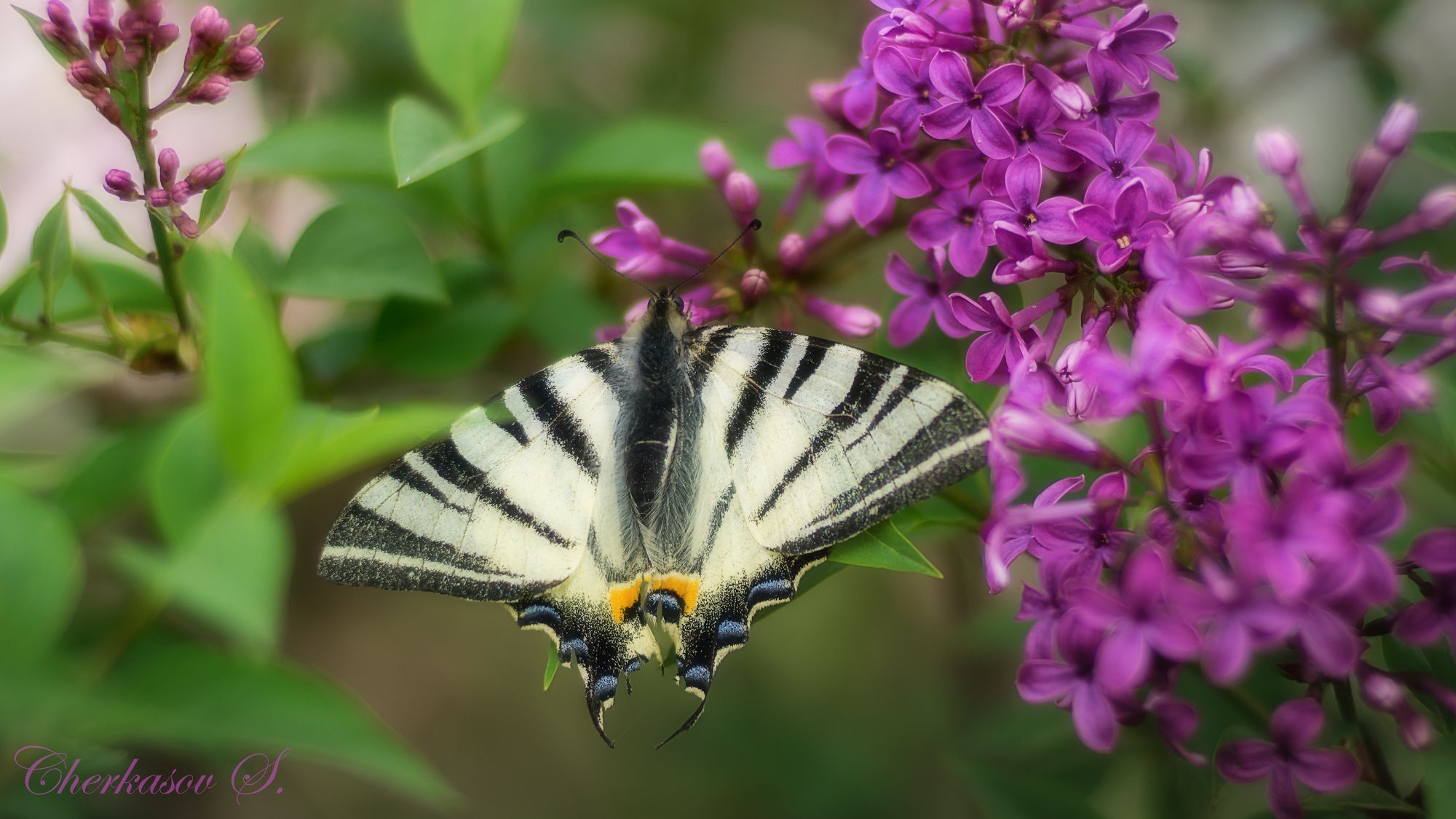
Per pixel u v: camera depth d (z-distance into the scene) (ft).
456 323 1.81
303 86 1.93
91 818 1.79
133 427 1.69
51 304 1.71
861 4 2.01
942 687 1.97
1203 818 1.78
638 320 1.77
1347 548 1.59
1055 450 1.65
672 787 2.00
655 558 1.73
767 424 1.73
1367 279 1.83
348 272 1.75
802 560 1.72
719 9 1.98
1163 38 1.69
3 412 1.62
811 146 1.77
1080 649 1.63
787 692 2.00
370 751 1.58
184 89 1.69
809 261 1.77
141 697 1.58
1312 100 1.96
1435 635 1.62
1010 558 1.66
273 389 1.61
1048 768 1.81
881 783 1.97
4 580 1.57
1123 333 1.75
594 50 2.00
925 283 1.73
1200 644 1.60
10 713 1.57
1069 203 1.68
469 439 1.74
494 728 2.03
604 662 1.73
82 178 1.92
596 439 1.75
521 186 1.84
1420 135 1.67
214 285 1.60
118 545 1.57
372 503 1.71
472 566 1.72
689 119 1.96
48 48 1.68
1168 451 1.64
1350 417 1.65
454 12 1.76
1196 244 1.64
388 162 1.79
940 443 1.69
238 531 1.57
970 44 1.71
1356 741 1.66
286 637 2.00
